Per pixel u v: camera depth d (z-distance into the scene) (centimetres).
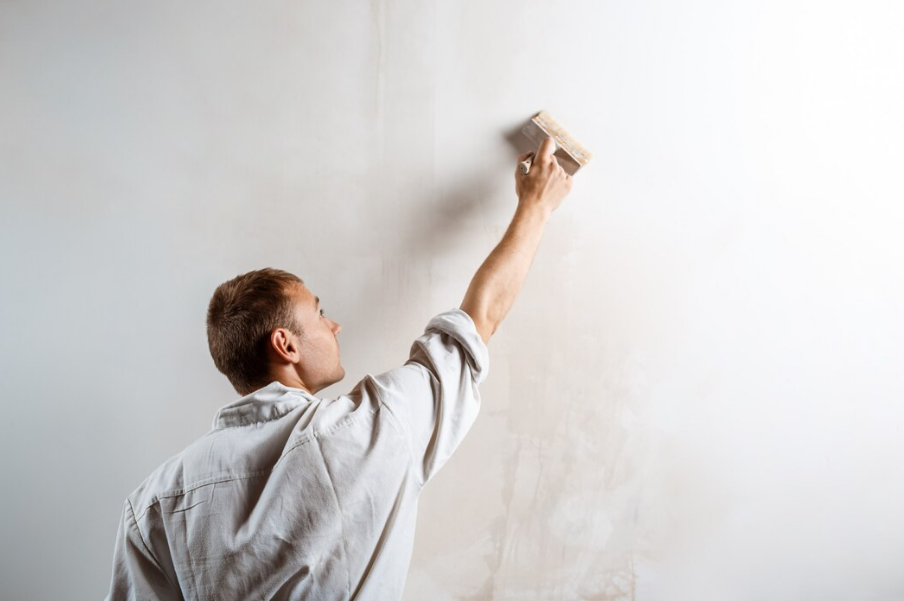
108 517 132
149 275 127
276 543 85
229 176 126
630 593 142
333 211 128
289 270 129
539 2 127
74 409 129
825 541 144
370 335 131
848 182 135
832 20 132
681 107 131
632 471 139
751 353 138
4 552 131
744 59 131
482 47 127
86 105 123
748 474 141
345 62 126
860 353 140
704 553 142
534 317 134
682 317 136
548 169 116
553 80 129
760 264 136
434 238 130
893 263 138
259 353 98
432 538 137
